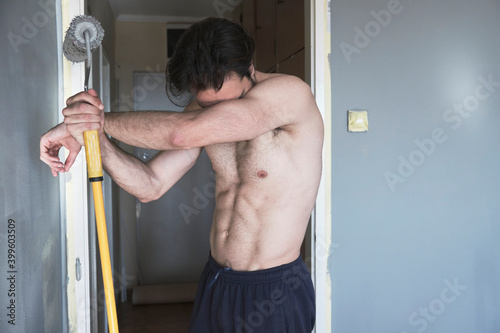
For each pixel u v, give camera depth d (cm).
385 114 200
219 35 100
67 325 174
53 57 159
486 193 210
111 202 351
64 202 172
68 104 89
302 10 222
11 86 112
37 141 136
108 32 357
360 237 200
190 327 136
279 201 123
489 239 210
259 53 337
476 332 210
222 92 104
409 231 204
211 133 92
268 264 124
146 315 349
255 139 122
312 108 120
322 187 196
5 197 108
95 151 88
